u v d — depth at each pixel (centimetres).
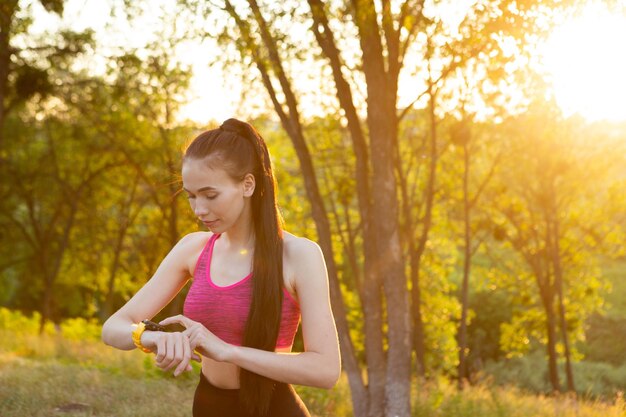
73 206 3033
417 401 1095
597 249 2811
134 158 2727
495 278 3036
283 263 203
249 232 206
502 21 854
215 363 212
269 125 1398
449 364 2639
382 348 1086
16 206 3275
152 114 2462
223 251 209
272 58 1037
